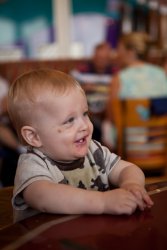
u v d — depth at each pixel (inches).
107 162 36.7
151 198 30.7
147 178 98.9
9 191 41.1
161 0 200.1
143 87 107.3
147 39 114.4
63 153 32.6
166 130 102.0
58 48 206.4
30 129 33.0
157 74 109.7
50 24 202.4
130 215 27.4
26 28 198.4
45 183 30.0
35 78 33.3
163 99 98.0
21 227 25.8
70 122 32.2
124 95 107.3
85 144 32.9
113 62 155.7
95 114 125.6
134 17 202.4
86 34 206.8
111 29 205.3
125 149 103.5
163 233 24.3
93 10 204.5
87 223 26.2
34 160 32.4
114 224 25.9
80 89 33.4
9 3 192.7
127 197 28.1
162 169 104.8
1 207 36.8
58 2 201.3
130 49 110.7
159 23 201.8
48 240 23.7
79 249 22.4
